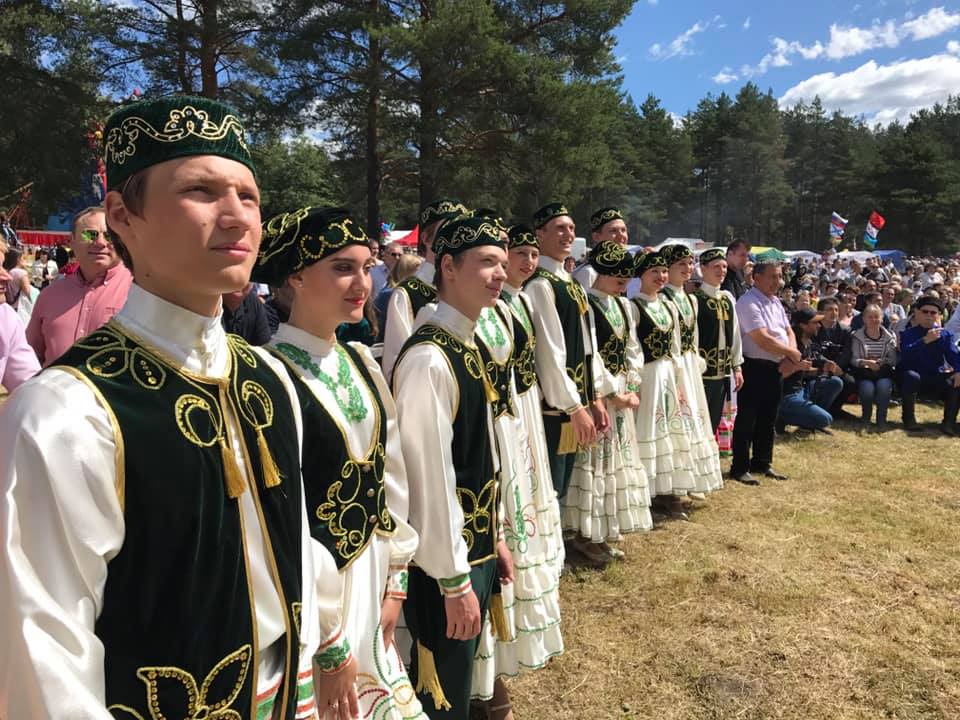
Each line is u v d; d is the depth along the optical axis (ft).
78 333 10.39
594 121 55.01
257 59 58.08
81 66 63.31
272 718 3.73
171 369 3.44
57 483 2.89
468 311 7.49
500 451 8.61
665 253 16.49
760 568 13.12
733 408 18.63
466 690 7.08
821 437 23.62
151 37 58.80
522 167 57.47
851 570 13.10
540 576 8.89
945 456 21.26
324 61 53.47
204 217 3.27
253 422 3.77
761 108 219.82
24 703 2.76
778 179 215.51
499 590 7.89
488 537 7.45
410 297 11.35
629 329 14.33
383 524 5.84
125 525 3.12
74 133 62.95
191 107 3.34
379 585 5.75
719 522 15.57
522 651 8.64
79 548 2.93
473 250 7.27
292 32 53.98
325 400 5.50
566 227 12.05
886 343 26.04
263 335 11.57
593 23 57.11
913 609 11.64
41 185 64.39
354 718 4.79
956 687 9.57
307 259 5.53
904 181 189.57
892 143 194.18
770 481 18.63
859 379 25.91
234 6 58.13
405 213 109.09
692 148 208.44
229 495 3.43
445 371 7.00
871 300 26.14
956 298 45.70
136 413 3.21
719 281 17.46
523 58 50.78
